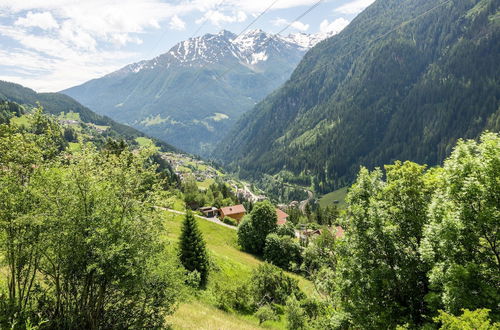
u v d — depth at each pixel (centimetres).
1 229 1248
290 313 3188
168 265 1653
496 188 1378
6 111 16350
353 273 1838
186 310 2817
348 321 1883
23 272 1391
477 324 959
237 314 3756
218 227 9512
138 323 1625
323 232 2756
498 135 1545
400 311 1700
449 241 1452
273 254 7200
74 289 1441
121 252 1350
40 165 1368
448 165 1602
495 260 1448
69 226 1312
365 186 2020
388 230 1744
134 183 1625
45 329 1355
